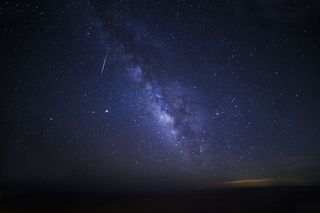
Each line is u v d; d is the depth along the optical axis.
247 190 15.10
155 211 13.26
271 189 14.90
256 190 14.88
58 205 14.80
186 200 14.46
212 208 12.91
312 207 11.88
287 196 13.20
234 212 12.17
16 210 14.27
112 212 13.57
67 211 13.95
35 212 13.90
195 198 14.66
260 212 11.84
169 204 14.08
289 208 11.94
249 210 12.19
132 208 14.05
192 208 13.22
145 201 15.02
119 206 14.40
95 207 14.33
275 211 11.74
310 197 12.81
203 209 12.94
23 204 15.06
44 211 14.07
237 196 14.09
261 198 13.40
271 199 13.05
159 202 14.54
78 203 15.03
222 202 13.41
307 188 14.33
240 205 12.84
